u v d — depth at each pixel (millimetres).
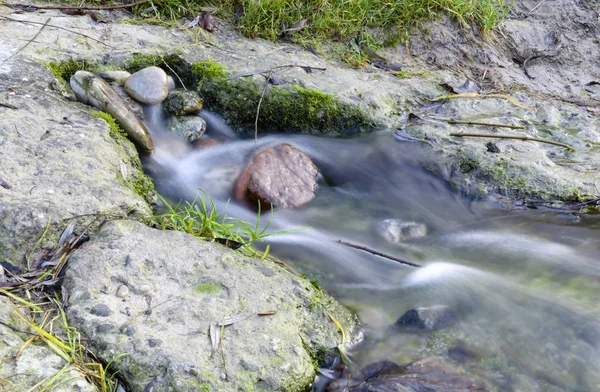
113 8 2037
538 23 2285
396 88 2018
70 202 1489
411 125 1926
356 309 1497
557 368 1419
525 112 2006
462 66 2145
